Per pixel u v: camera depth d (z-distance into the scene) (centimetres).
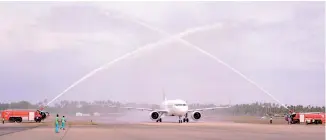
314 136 5044
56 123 5822
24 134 5350
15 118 10331
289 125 9125
